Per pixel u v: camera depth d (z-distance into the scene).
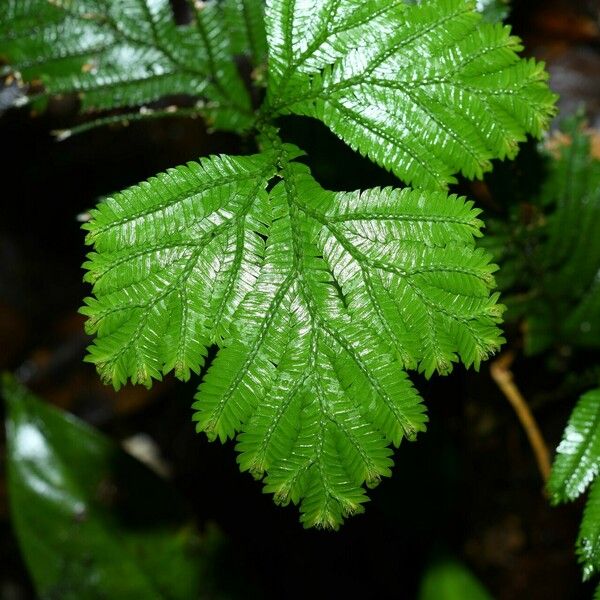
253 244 0.34
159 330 0.34
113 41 0.41
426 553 0.48
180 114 0.41
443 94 0.35
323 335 0.34
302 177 0.35
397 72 0.35
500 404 0.51
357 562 0.55
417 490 0.47
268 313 0.34
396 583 0.53
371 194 0.34
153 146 0.55
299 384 0.34
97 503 0.47
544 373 0.48
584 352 0.47
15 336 0.70
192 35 0.41
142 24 0.41
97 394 0.67
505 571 0.53
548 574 0.53
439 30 0.35
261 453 0.34
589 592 0.52
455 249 0.34
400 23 0.35
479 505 0.54
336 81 0.35
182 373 0.34
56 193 0.61
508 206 0.43
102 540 0.47
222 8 0.40
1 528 0.68
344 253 0.34
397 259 0.34
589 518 0.37
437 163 0.35
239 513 0.60
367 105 0.35
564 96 0.52
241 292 0.34
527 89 0.35
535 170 0.43
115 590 0.47
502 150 0.35
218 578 0.47
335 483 0.34
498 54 0.35
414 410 0.34
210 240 0.34
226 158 0.35
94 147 0.55
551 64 0.53
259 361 0.34
